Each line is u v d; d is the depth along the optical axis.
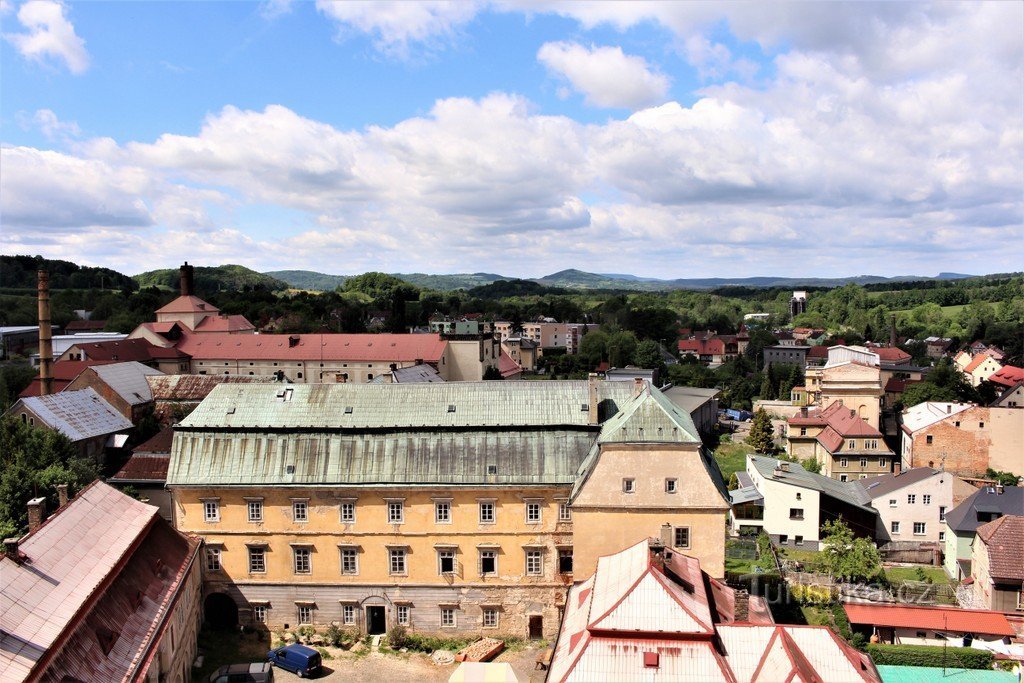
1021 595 66.62
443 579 66.69
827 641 44.53
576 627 48.97
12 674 36.22
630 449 61.03
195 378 123.25
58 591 44.56
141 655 46.19
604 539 61.66
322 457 67.62
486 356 187.12
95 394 107.94
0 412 114.69
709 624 44.09
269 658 61.62
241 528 67.44
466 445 67.25
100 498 58.53
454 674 51.69
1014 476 112.50
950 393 153.75
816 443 131.50
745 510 93.62
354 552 67.06
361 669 61.44
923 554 87.00
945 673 56.62
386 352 180.50
